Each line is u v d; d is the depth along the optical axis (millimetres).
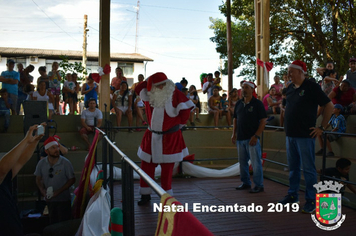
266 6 10750
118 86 10094
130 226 2553
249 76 19750
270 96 9867
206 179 6738
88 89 9328
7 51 31984
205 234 1298
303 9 17062
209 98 10086
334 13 15883
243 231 3887
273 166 8414
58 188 6047
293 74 4289
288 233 3818
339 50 16094
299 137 4344
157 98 4590
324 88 8133
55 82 9773
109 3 9336
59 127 8953
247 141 5598
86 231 3822
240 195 5449
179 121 4715
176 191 5746
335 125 7180
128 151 8680
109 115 9328
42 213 6422
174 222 1429
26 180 7750
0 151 8234
